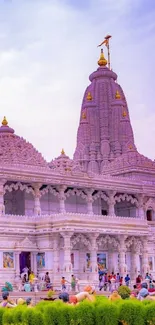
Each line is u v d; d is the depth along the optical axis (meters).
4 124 83.62
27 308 22.73
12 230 66.38
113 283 60.84
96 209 84.31
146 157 90.62
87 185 78.88
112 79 120.75
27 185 74.88
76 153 114.44
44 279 63.28
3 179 71.00
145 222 74.19
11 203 77.19
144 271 73.06
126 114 116.88
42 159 79.00
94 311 21.61
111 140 114.25
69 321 21.64
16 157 75.19
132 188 84.56
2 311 22.92
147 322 21.09
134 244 73.25
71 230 64.50
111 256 71.81
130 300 22.41
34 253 68.00
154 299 25.81
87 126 115.06
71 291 58.19
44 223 67.25
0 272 64.00
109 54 129.25
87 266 68.69
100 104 116.50
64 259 64.88
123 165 89.38
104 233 68.75
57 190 77.69
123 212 88.75
